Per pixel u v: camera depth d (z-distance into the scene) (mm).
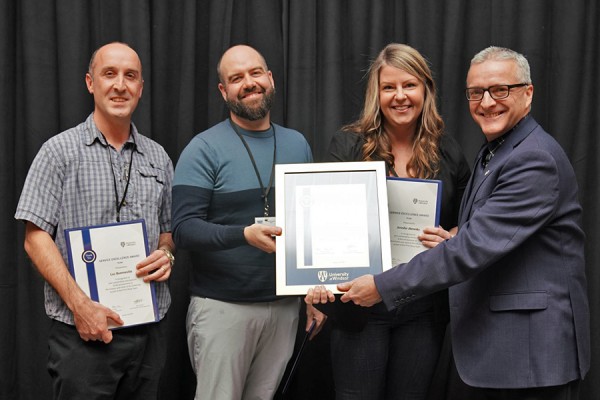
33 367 2674
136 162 2092
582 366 1744
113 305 1959
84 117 2686
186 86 2693
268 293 2146
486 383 1776
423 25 2713
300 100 2734
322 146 2717
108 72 2014
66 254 1969
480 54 1881
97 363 1944
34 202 1915
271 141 2223
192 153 2121
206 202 2102
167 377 2699
